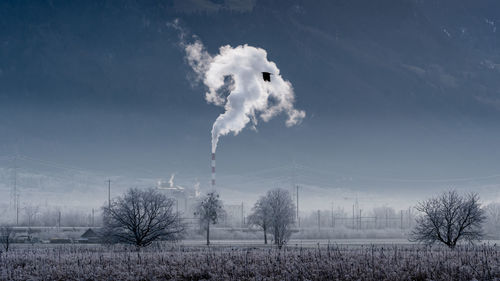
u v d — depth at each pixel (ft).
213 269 164.45
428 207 276.41
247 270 160.04
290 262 172.65
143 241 278.05
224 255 194.18
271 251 211.41
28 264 186.19
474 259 175.01
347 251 209.97
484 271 148.87
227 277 153.07
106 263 181.37
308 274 153.07
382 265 160.66
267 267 164.14
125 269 168.55
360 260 174.19
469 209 268.00
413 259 174.19
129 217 275.59
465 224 274.77
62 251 238.89
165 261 180.96
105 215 282.56
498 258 179.42
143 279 156.87
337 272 153.79
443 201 274.36
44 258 198.39
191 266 169.17
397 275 147.43
